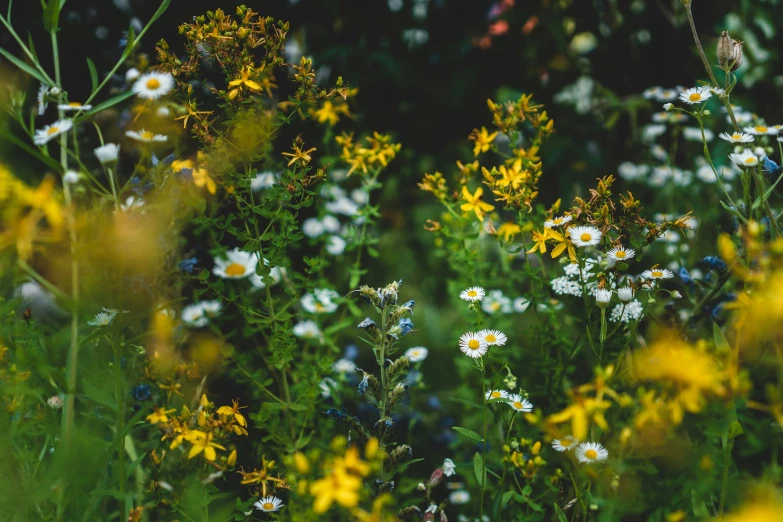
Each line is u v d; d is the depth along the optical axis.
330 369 1.15
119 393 1.01
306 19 1.44
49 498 1.01
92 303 1.03
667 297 1.21
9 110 1.03
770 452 1.19
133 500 1.11
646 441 1.05
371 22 1.46
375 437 1.07
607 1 1.50
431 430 1.32
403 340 1.49
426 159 1.51
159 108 1.07
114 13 1.33
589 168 1.45
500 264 1.36
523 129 1.44
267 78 1.12
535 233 1.11
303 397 1.16
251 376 1.15
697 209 1.41
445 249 1.37
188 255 1.19
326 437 1.21
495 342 1.07
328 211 1.33
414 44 1.48
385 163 1.26
